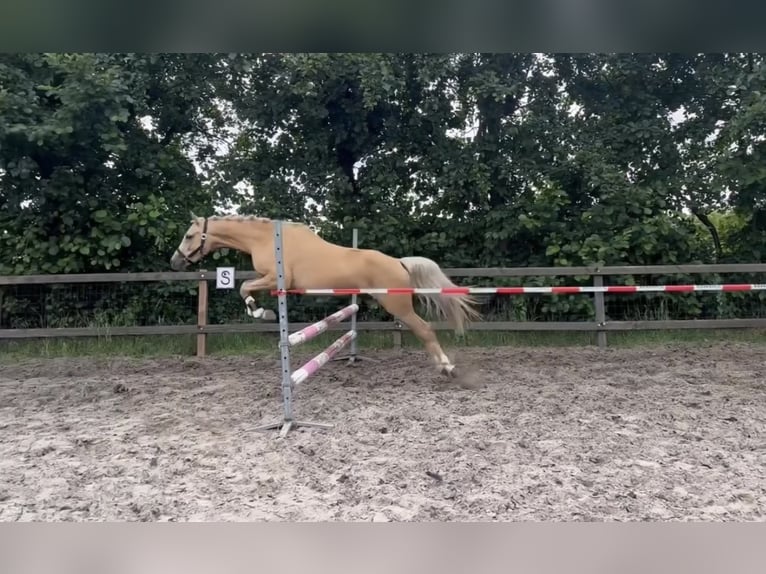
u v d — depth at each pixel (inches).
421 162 320.5
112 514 94.7
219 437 136.9
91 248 283.3
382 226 309.6
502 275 272.2
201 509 96.0
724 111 323.3
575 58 321.1
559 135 318.3
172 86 304.8
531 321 296.8
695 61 318.7
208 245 209.5
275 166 327.6
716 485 104.3
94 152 283.6
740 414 153.2
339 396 178.7
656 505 96.4
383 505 97.0
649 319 299.9
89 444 131.4
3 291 277.1
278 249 149.6
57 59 260.1
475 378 205.6
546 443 128.0
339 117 325.4
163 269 299.1
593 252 289.9
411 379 206.4
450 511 94.7
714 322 272.2
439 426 142.7
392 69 293.6
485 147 312.8
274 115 317.4
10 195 279.4
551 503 97.4
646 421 146.3
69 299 290.5
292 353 264.8
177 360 253.1
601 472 110.7
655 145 322.3
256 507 96.7
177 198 307.0
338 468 114.7
